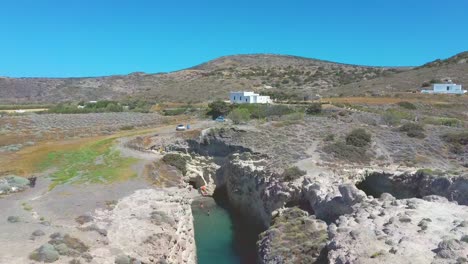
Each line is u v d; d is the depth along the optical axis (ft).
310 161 197.26
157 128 312.29
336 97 470.39
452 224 99.14
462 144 216.74
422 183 164.55
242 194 212.84
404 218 101.65
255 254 157.58
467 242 85.51
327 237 115.14
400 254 83.30
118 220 131.85
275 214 159.94
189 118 366.22
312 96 493.77
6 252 96.94
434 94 431.84
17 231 111.96
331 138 230.48
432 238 90.63
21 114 354.13
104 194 159.53
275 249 124.36
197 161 253.24
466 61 588.09
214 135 252.62
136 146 257.34
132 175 190.90
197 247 164.35
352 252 86.63
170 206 157.99
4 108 430.61
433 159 200.95
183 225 152.05
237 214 209.26
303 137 238.27
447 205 115.34
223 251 160.45
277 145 226.58
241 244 167.84
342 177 173.27
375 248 86.74
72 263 96.73
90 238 112.98
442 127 252.83
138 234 123.44
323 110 335.26
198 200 232.73
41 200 147.95
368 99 419.54
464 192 140.87
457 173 162.61
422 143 221.25
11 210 134.51
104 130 308.40
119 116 372.58
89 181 177.17
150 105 500.33
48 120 331.16
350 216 113.19
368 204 120.26
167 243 126.31
